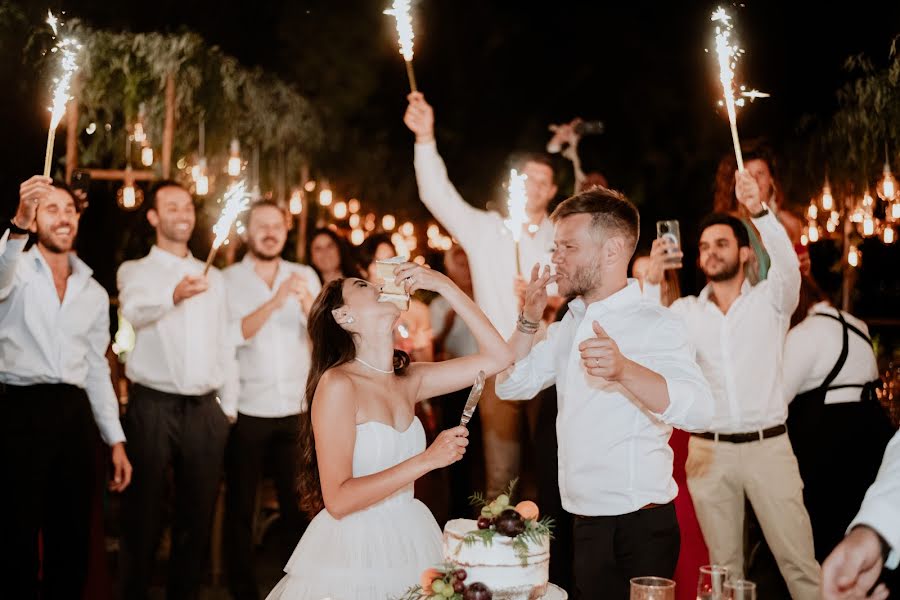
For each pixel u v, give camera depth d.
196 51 7.35
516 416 6.03
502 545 2.75
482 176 14.51
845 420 5.21
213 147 7.80
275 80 8.81
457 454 3.22
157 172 7.72
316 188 10.90
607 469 3.52
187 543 5.36
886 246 8.34
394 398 3.64
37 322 4.74
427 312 7.08
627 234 3.58
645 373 3.18
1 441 4.70
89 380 5.08
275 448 5.77
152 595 6.00
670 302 5.13
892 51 6.35
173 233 5.42
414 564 3.49
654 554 3.50
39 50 6.30
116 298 7.79
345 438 3.41
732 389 4.61
